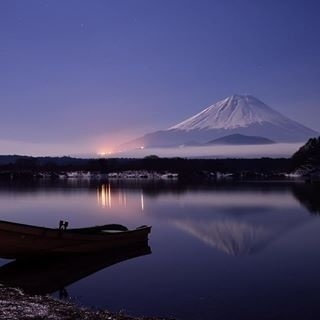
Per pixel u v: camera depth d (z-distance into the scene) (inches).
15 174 7283.5
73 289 688.4
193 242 1094.4
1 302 538.9
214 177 6407.5
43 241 847.1
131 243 1009.5
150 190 3398.1
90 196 2785.4
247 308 594.6
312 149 6392.7
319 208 1915.6
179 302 620.4
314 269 818.2
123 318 519.2
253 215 1684.3
